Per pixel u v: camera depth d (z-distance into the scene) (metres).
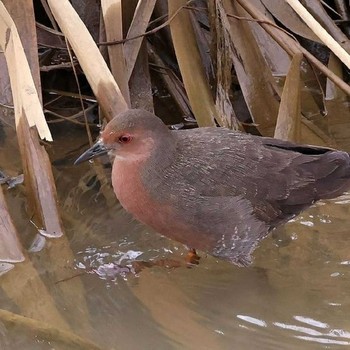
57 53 12.60
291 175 9.78
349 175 10.04
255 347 9.16
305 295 9.89
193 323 9.52
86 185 11.42
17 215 10.75
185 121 12.30
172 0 11.25
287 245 10.66
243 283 10.10
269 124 12.11
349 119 12.37
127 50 11.38
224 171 9.59
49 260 10.24
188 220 9.52
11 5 10.73
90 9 12.23
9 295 9.77
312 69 12.74
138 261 10.29
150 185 9.51
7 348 9.05
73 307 9.69
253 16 11.49
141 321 9.53
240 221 9.59
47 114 12.46
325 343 9.18
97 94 10.45
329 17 12.68
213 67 11.84
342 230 10.83
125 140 9.50
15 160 11.72
